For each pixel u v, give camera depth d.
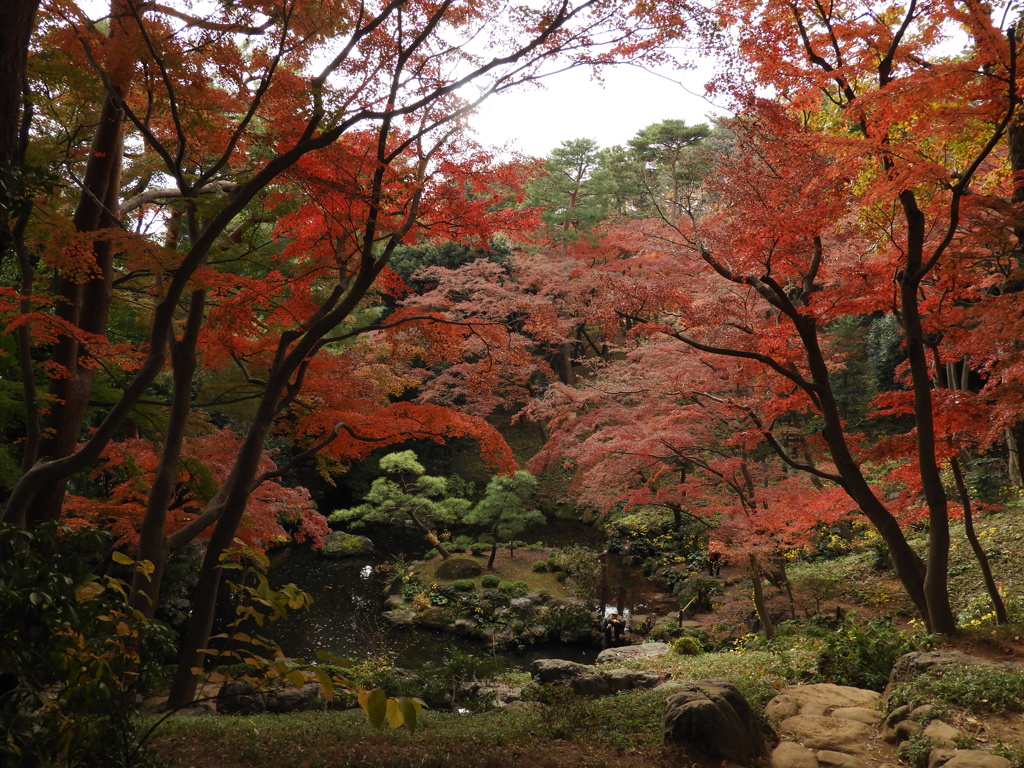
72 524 9.54
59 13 7.25
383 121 8.02
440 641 17.83
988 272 10.92
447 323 10.69
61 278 9.51
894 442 9.33
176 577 16.94
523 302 20.30
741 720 6.33
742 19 9.09
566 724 6.72
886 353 24.14
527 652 17.39
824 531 18.72
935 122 8.04
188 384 9.10
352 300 9.16
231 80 7.96
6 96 4.07
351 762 5.79
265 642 3.38
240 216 14.28
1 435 11.27
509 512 22.27
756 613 15.80
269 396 9.37
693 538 22.17
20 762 2.69
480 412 25.97
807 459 15.73
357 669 11.68
